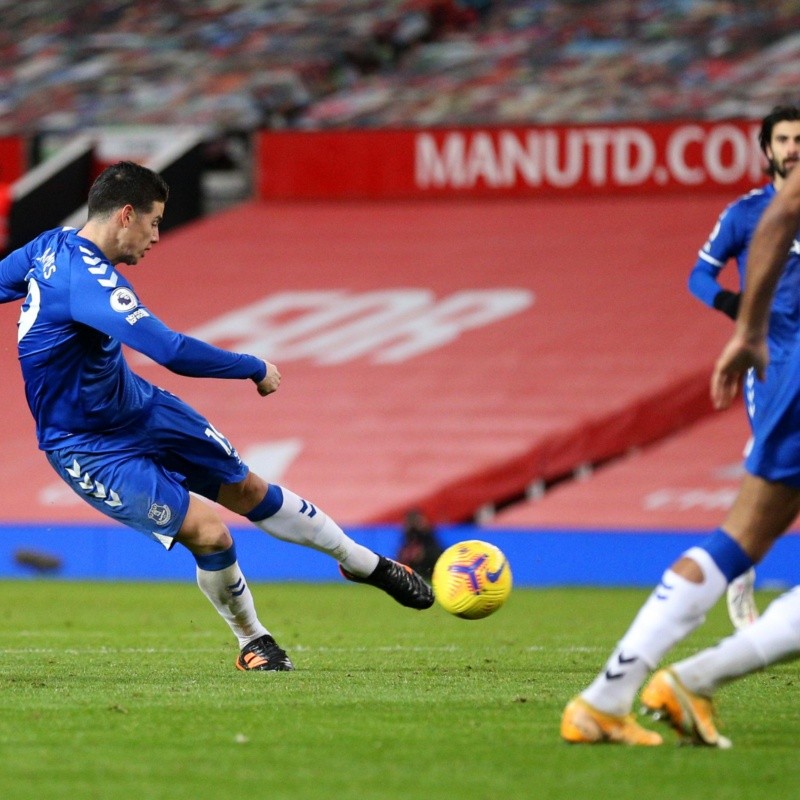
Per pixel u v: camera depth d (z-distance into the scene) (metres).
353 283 89.06
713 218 88.31
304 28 110.88
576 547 68.00
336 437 77.31
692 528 68.62
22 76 111.69
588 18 108.38
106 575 71.19
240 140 101.25
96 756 15.16
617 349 80.12
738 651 15.48
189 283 90.38
